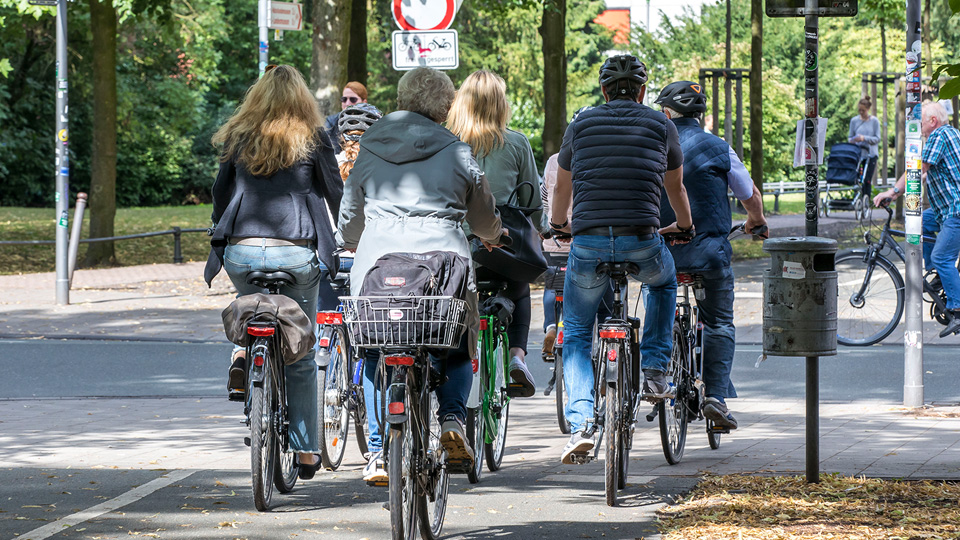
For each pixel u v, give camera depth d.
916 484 16.50
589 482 17.55
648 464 18.75
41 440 20.89
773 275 16.34
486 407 18.03
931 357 30.95
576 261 16.25
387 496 16.69
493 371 18.16
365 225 14.13
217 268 16.11
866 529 14.03
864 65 147.25
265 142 15.70
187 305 42.31
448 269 13.21
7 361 30.59
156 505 15.91
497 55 141.25
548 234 19.72
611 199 15.98
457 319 12.95
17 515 15.30
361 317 12.89
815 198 19.12
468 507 15.88
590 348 16.47
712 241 19.00
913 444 19.80
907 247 23.78
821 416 23.09
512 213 18.27
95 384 27.58
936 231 31.83
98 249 58.12
